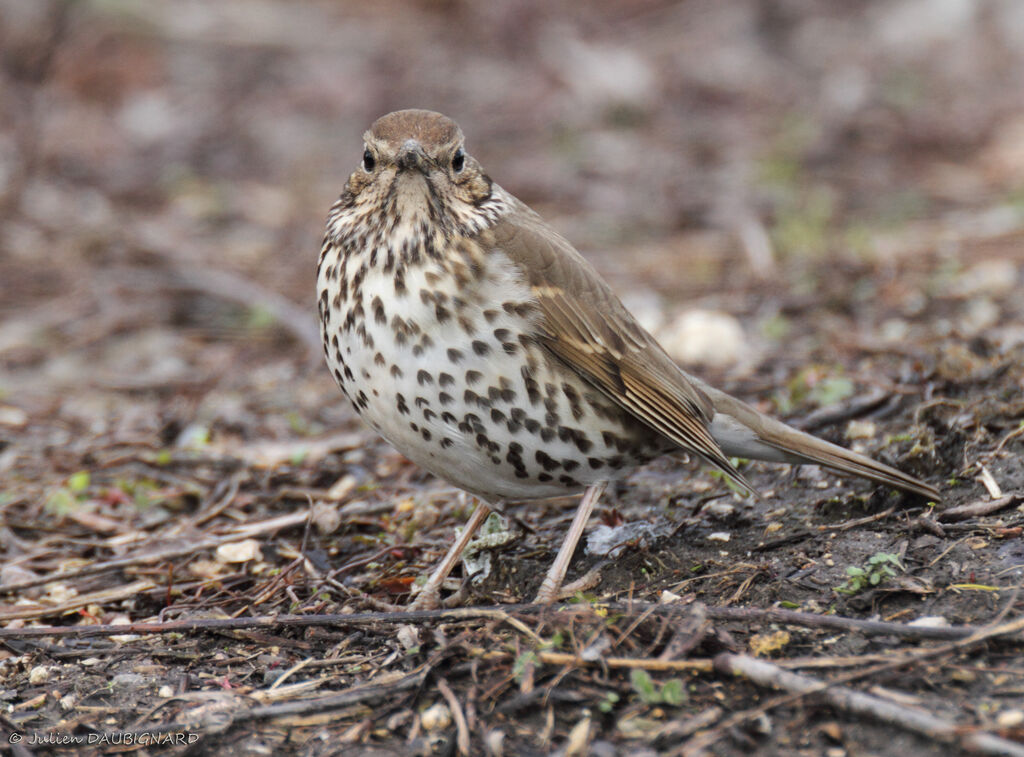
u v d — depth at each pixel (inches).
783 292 687.1
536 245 357.1
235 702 312.5
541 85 1062.4
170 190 907.4
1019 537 344.8
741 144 956.6
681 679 295.0
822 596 333.1
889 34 1158.3
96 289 757.9
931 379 474.6
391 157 339.3
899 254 725.3
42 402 617.9
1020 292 626.8
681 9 1194.0
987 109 999.0
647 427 370.3
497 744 281.7
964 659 291.3
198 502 479.8
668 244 800.9
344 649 337.4
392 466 494.0
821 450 387.2
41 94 1012.5
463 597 368.5
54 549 442.6
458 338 338.0
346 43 1135.6
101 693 323.9
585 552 386.9
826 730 273.4
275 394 604.1
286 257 808.9
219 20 1151.6
